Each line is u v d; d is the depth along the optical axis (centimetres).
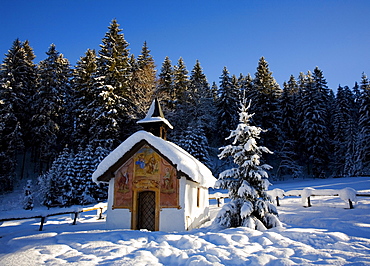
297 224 1310
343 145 4891
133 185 1491
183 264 720
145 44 5628
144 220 1505
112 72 4050
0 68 4459
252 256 745
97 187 3212
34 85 4753
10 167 3700
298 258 717
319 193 1708
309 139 4794
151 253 810
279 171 4781
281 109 5309
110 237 1004
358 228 1055
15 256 813
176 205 1405
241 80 6475
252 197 1223
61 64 5103
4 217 1206
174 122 4588
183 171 1376
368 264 649
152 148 1462
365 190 2261
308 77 5191
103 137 3706
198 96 4869
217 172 4528
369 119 4312
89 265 718
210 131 4975
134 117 4097
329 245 827
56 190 3102
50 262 755
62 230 1354
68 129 4591
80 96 4534
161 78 5359
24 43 5175
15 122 4094
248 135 1284
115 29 4419
